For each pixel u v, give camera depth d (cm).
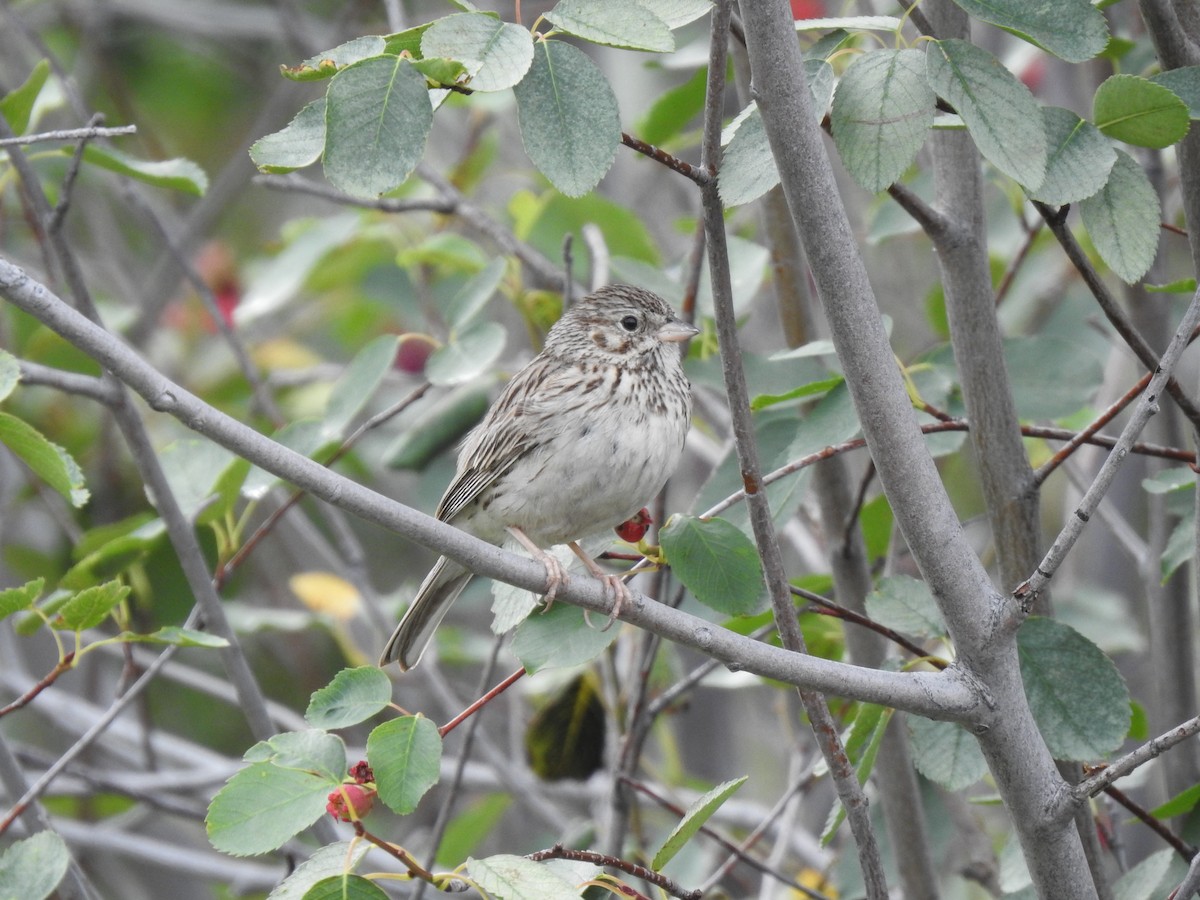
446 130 1755
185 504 1036
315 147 637
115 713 937
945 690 685
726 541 755
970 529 1545
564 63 631
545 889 598
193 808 1323
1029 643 784
